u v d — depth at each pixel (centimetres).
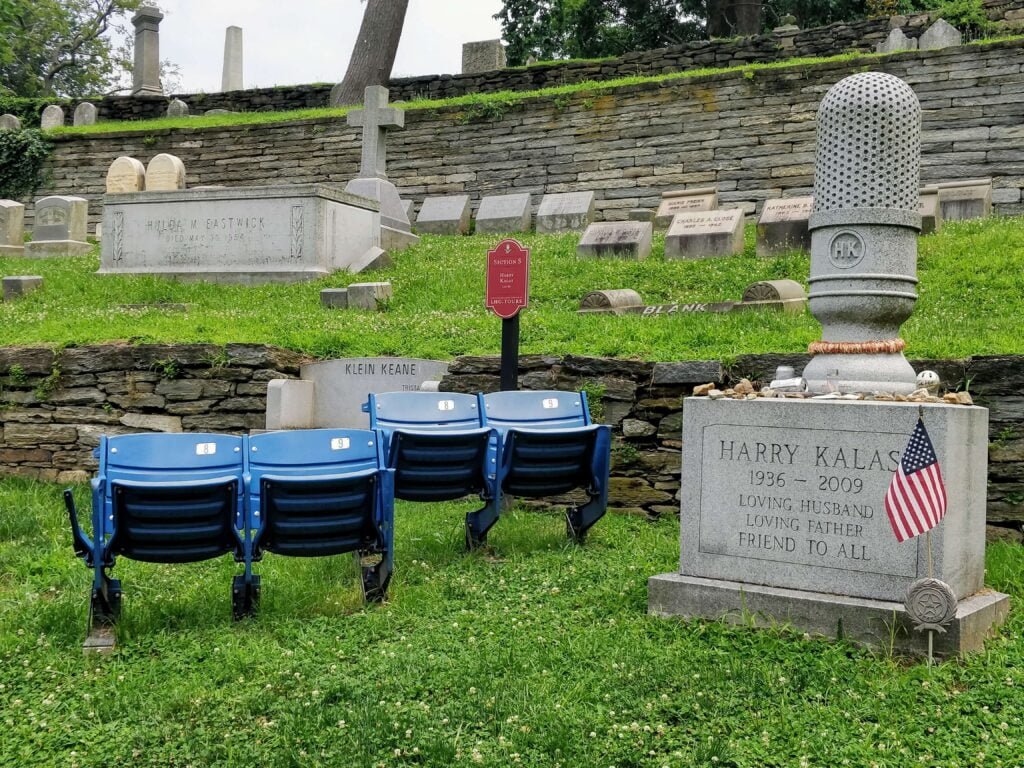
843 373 584
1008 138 1875
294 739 454
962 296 1163
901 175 582
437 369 992
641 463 862
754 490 577
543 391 831
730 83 2119
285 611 609
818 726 449
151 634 581
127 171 2255
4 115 2838
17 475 1050
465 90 2727
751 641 536
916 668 496
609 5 3556
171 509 578
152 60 3425
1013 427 738
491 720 466
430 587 647
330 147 2494
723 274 1387
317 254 1569
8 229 2083
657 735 448
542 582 652
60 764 447
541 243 1744
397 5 2830
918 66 1958
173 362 1020
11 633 593
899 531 502
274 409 974
